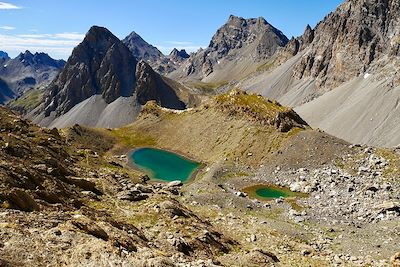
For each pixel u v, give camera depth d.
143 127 180.25
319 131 123.38
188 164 136.75
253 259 43.72
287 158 114.38
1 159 56.44
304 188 96.44
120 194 64.44
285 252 52.03
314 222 74.44
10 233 27.94
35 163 64.19
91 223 34.53
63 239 29.25
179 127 169.62
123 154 155.88
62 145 100.12
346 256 54.91
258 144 125.44
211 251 45.16
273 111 138.88
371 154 106.25
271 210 83.06
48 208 41.97
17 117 105.44
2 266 23.91
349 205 82.69
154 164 138.38
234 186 101.75
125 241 33.81
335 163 106.62
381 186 88.44
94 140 163.88
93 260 27.44
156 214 53.72
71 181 61.84
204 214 68.56
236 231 59.31
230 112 151.62
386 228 67.94
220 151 136.00
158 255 32.28
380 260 53.16
